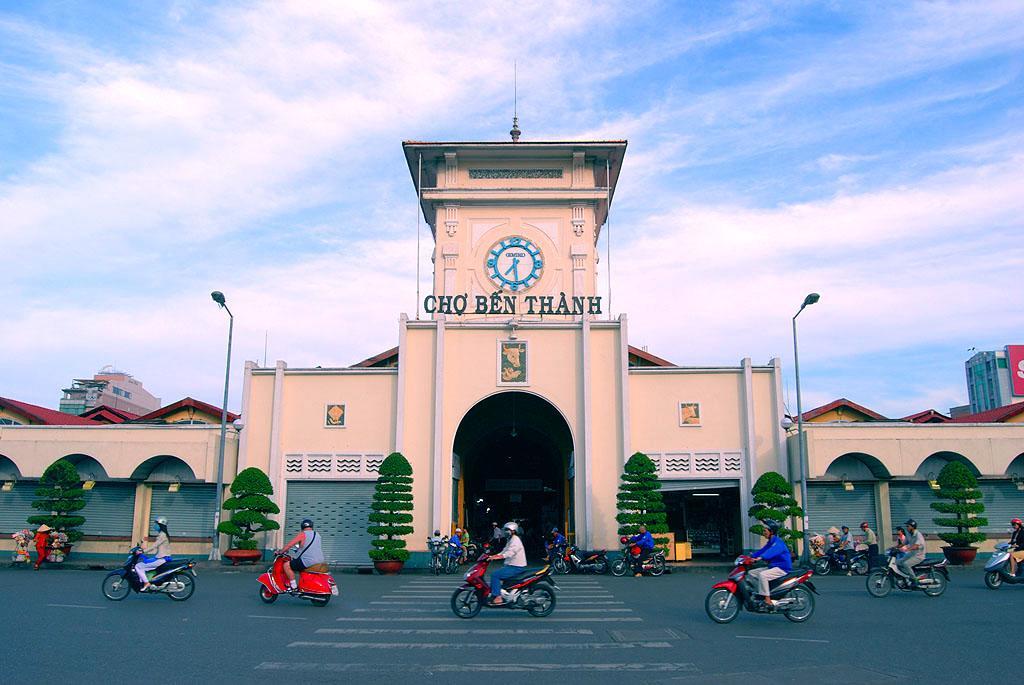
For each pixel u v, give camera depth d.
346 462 33.75
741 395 33.91
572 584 26.03
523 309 39.16
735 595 16.61
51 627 15.20
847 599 20.77
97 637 14.12
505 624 16.38
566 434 38.34
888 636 14.65
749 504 32.97
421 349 34.34
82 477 34.62
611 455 33.28
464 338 34.41
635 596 22.11
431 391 33.94
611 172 42.34
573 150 40.16
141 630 14.95
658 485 30.84
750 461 33.19
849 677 11.10
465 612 17.45
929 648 13.37
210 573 28.45
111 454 33.03
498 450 48.41
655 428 33.72
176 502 34.34
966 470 31.11
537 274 39.66
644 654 12.95
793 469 33.12
